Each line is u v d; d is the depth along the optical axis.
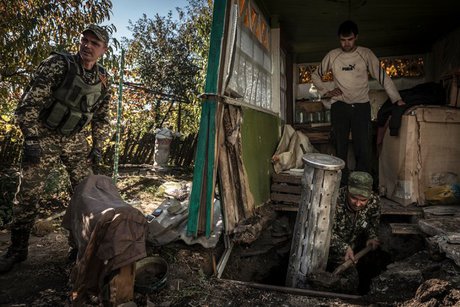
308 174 3.11
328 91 4.88
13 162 7.02
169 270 2.84
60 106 2.61
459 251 2.70
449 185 4.16
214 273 3.05
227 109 3.41
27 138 2.52
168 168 8.39
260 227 3.87
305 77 7.38
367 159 4.69
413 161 4.22
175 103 14.86
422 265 3.04
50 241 3.43
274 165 5.10
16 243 2.74
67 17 5.15
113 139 9.62
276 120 5.57
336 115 4.79
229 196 3.41
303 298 2.67
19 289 2.46
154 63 14.70
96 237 1.99
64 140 2.82
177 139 9.38
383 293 2.72
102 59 5.05
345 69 4.62
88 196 2.41
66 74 2.56
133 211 2.09
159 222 3.25
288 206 4.81
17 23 4.65
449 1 4.69
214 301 2.55
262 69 5.03
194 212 3.15
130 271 2.13
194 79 14.48
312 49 7.12
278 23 5.47
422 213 4.00
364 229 3.63
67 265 2.86
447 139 4.24
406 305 2.45
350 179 3.29
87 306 2.22
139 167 8.83
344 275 3.30
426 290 2.45
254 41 4.58
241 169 3.63
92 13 5.33
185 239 3.19
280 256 4.12
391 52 6.93
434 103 4.89
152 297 2.47
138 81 14.59
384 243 4.00
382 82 4.48
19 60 4.99
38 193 2.67
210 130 3.11
